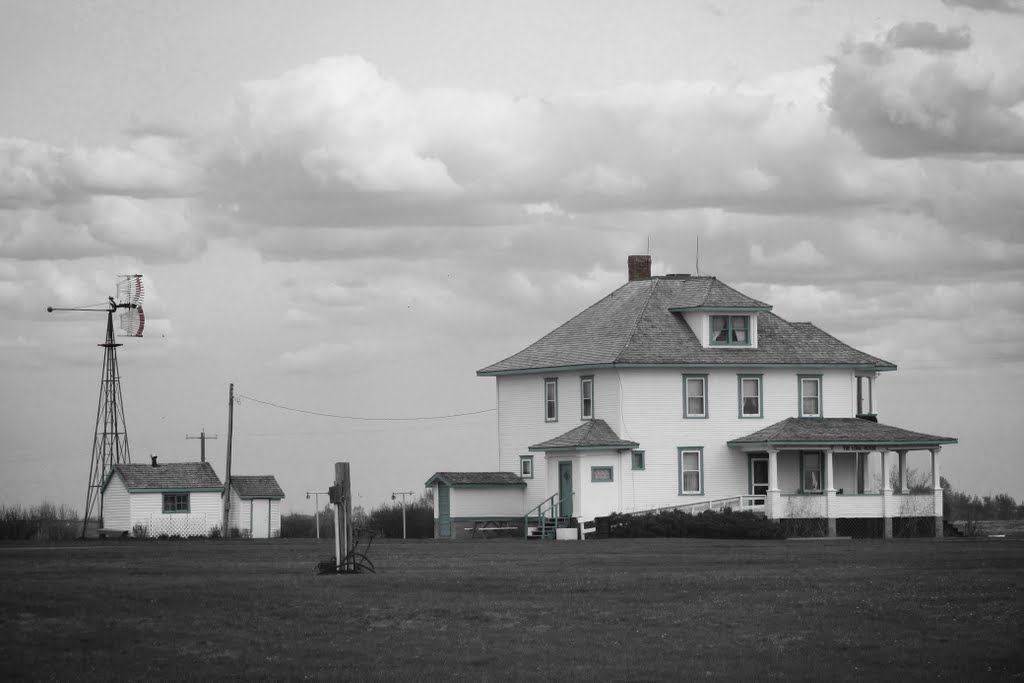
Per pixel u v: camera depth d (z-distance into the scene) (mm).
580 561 43719
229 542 61812
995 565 41281
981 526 84500
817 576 37406
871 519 72188
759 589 34375
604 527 67438
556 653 27047
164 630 28547
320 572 37938
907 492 75188
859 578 36781
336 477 38531
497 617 30266
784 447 71312
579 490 70375
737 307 74438
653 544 56781
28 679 24844
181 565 41000
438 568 40375
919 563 42312
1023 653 27016
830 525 70625
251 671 25516
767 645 27750
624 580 36219
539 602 32125
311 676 25219
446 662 26297
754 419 74438
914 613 30688
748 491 74062
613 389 72438
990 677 25422
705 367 73312
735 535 67062
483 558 45469
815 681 25125
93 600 31375
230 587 33844
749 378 74500
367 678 25141
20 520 73938
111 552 49125
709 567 40906
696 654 26984
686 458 72938
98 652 26750
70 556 46219
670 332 74688
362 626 29250
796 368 75250
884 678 25297
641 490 72062
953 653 27047
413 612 30703
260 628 28906
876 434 72750
